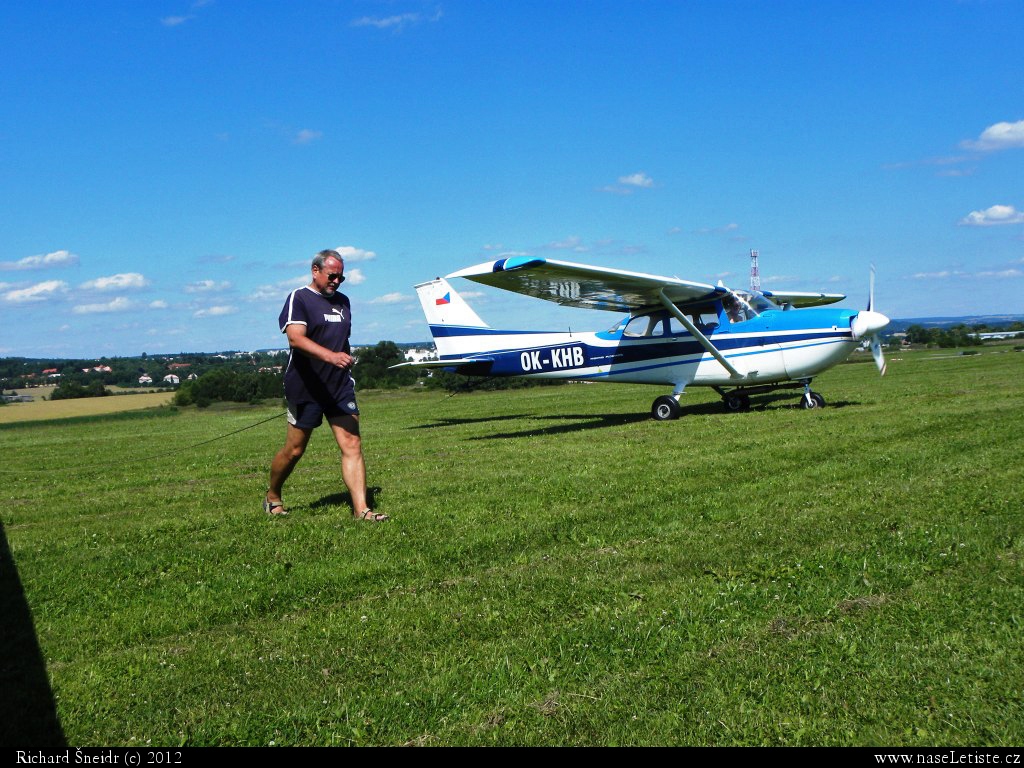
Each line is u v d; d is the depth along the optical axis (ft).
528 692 8.43
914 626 9.39
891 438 25.11
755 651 9.05
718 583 11.50
